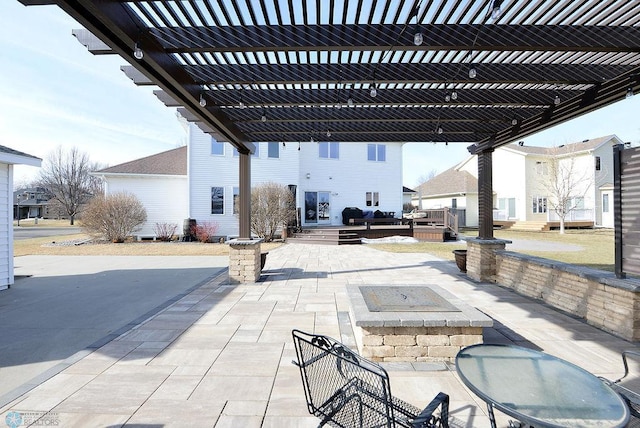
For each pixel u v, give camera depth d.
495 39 3.05
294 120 5.32
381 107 5.24
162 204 15.91
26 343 3.59
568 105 4.59
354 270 7.74
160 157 17.91
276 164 16.36
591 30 3.06
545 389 1.69
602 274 3.98
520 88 4.51
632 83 3.68
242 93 4.60
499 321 4.16
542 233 18.89
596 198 22.34
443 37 3.05
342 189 18.73
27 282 6.84
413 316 3.04
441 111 5.25
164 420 2.19
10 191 6.46
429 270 7.69
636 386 2.53
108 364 3.02
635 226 3.56
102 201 14.66
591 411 1.50
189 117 5.06
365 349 3.07
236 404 2.38
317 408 1.89
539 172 22.62
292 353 3.24
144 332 3.83
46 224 35.59
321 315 4.44
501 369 1.91
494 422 1.80
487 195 6.70
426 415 1.45
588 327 3.94
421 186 31.12
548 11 2.87
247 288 6.01
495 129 5.82
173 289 6.16
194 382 2.69
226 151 15.80
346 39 3.07
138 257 10.53
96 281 6.90
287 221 15.19
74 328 4.06
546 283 5.05
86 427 2.11
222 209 15.77
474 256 6.68
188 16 2.82
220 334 3.76
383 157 19.78
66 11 2.34
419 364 3.02
